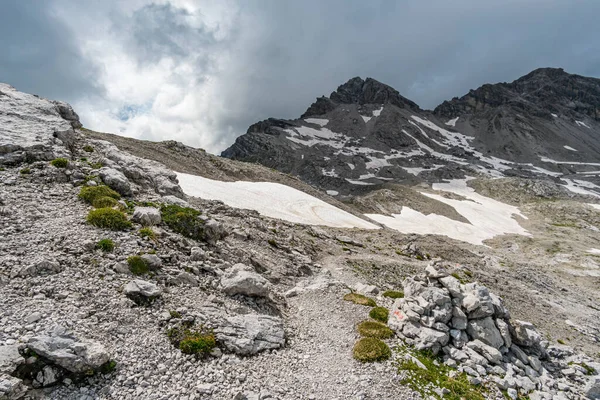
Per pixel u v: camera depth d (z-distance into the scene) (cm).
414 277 2316
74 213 1952
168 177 3484
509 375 1739
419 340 1883
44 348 1070
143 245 1891
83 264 1564
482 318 2005
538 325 3756
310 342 1811
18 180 2080
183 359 1321
